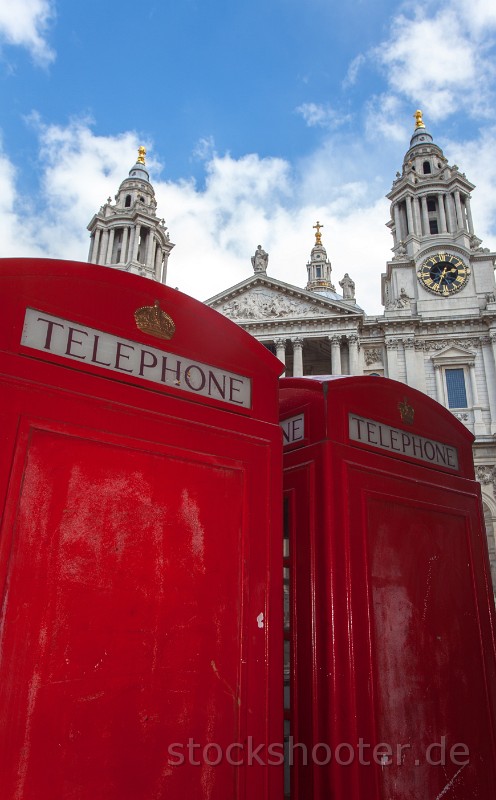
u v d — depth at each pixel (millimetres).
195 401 3314
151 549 2863
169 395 3205
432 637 4102
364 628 3672
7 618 2346
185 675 2807
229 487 3287
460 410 36844
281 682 3178
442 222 44781
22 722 2287
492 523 33688
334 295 75875
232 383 3568
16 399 2609
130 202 54781
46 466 2625
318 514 3854
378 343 40156
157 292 3336
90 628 2564
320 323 40156
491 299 39000
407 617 3988
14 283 2777
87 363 2930
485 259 41094
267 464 3531
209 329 3547
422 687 3887
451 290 40219
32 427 2627
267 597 3260
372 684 3580
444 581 4383
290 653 3791
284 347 40188
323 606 3635
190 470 3137
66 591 2537
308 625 3713
